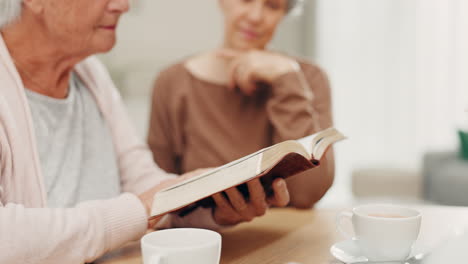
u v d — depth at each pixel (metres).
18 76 0.78
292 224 0.89
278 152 0.58
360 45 4.20
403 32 4.09
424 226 0.83
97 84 1.02
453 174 3.02
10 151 0.75
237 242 0.77
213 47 3.39
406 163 3.68
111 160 0.99
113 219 0.68
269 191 0.77
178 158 1.52
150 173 1.03
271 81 1.25
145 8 2.93
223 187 0.59
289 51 4.20
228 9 1.38
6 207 0.61
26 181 0.77
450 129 4.02
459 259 0.51
